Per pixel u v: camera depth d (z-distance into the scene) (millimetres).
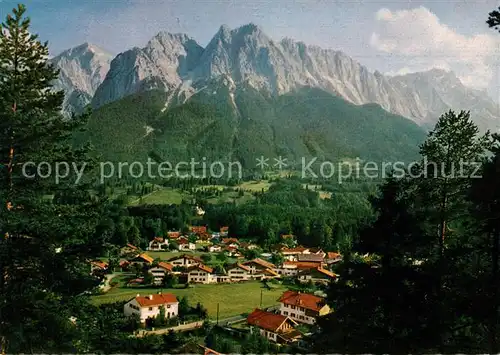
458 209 20078
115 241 109062
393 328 15922
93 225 22328
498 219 16562
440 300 15922
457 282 16625
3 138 19938
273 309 61656
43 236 20297
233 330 49375
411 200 19984
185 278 82188
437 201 21344
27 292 19094
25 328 18500
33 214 20578
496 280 16031
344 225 124438
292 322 49688
